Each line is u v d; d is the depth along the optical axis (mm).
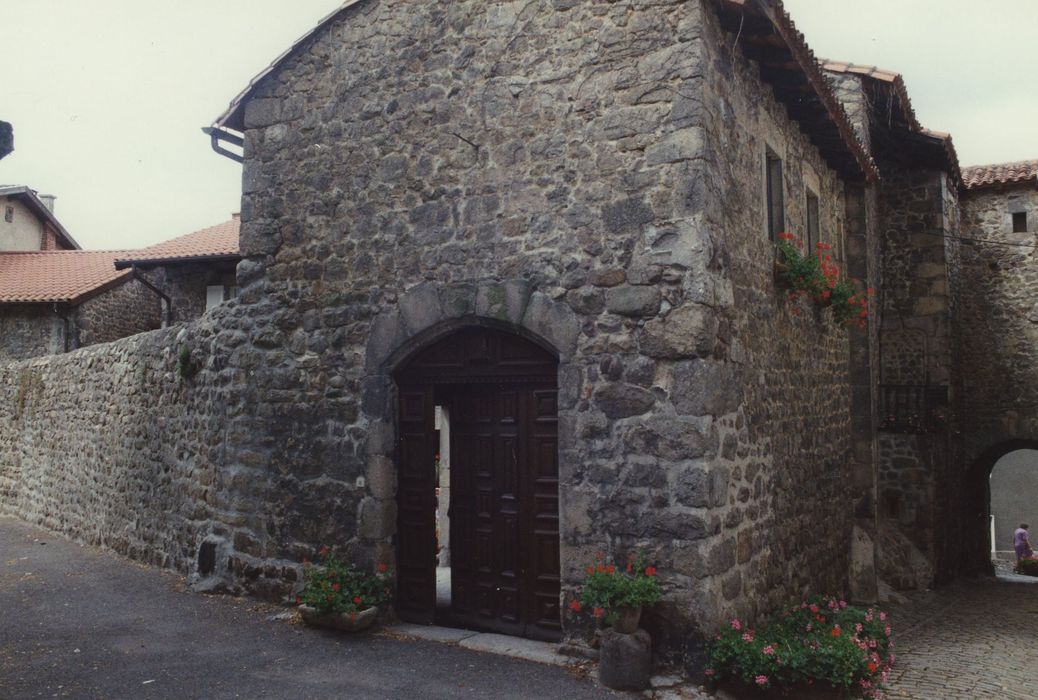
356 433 6910
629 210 5762
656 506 5496
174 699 5059
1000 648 7914
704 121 5621
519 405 6383
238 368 7719
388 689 5258
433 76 6730
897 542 12461
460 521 6715
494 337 6461
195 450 8438
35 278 19266
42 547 10867
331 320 7117
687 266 5516
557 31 6180
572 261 5957
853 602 9391
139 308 19984
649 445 5562
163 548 9023
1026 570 18812
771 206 7445
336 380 7051
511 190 6273
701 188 5520
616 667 5242
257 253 7566
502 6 6441
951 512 13648
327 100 7277
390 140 6910
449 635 6352
